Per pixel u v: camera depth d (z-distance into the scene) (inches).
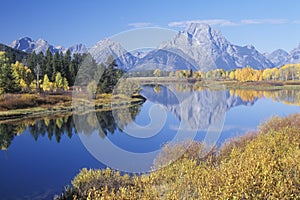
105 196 215.2
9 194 364.8
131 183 265.6
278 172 235.0
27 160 517.7
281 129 474.3
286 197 206.5
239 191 208.4
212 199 204.2
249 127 623.5
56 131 772.6
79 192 273.3
